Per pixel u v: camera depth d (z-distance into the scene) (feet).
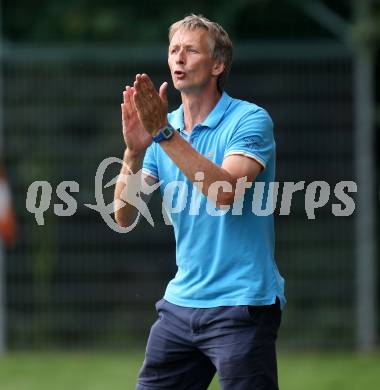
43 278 115.55
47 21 134.31
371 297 114.52
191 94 56.18
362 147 114.32
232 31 131.34
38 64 116.37
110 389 94.02
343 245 114.83
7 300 115.65
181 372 58.39
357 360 108.88
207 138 55.98
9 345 115.55
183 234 56.95
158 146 57.72
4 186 114.21
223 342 55.42
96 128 116.26
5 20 134.31
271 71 115.24
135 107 55.06
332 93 114.93
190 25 55.52
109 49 116.16
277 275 56.70
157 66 115.96
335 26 120.88
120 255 115.44
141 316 115.55
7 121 116.26
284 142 115.03
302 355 113.70
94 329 115.75
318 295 115.14
